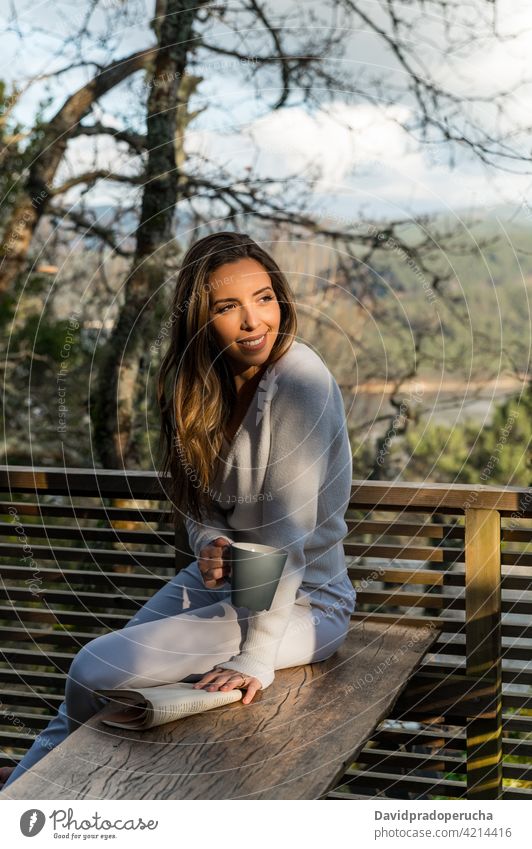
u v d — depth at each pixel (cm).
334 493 156
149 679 146
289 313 156
